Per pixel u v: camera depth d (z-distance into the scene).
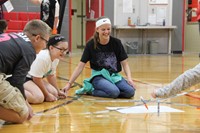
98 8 10.01
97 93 3.62
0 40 2.34
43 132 2.24
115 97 3.52
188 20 11.12
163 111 2.84
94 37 3.67
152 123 2.46
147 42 10.05
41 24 2.45
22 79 2.42
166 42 10.16
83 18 12.12
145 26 9.70
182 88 2.14
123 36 9.90
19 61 2.37
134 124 2.44
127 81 3.70
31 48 2.40
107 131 2.26
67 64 6.96
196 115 2.71
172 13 10.12
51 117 2.66
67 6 9.46
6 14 8.32
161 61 7.82
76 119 2.59
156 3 9.98
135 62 7.53
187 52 10.74
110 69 3.69
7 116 2.39
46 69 3.23
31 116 2.58
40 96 3.20
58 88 3.74
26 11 9.03
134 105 3.11
